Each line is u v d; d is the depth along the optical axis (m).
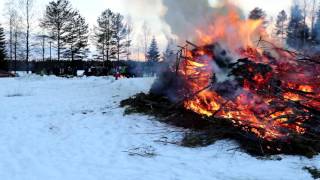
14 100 16.58
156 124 10.80
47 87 21.86
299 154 8.09
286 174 7.04
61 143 9.35
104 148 8.85
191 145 8.83
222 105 10.13
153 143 9.15
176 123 10.55
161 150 8.59
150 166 7.59
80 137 9.84
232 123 9.30
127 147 8.88
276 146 8.28
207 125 9.89
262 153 8.11
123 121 11.30
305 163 7.56
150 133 9.98
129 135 9.87
